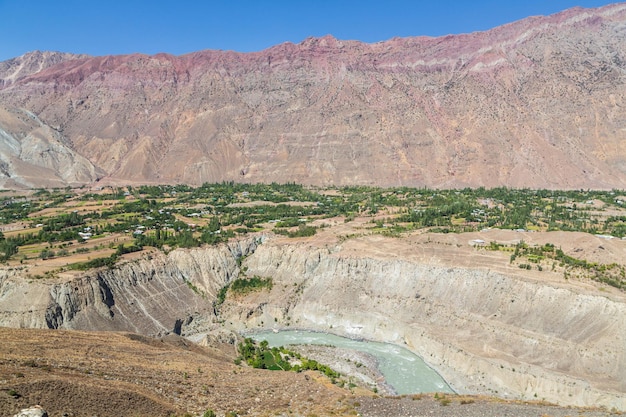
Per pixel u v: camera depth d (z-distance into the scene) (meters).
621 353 114.56
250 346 133.38
